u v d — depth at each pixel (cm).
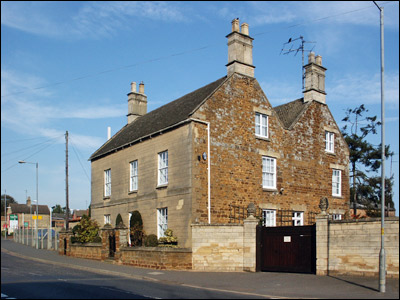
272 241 1941
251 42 2567
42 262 2494
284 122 2788
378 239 1588
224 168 2302
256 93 2542
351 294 1310
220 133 2319
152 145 2516
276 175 2544
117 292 1305
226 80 2400
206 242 1986
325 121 2912
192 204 2138
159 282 1647
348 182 2986
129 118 3431
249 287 1500
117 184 2862
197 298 1218
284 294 1345
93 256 2573
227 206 2277
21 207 8525
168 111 2742
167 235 2223
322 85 2947
